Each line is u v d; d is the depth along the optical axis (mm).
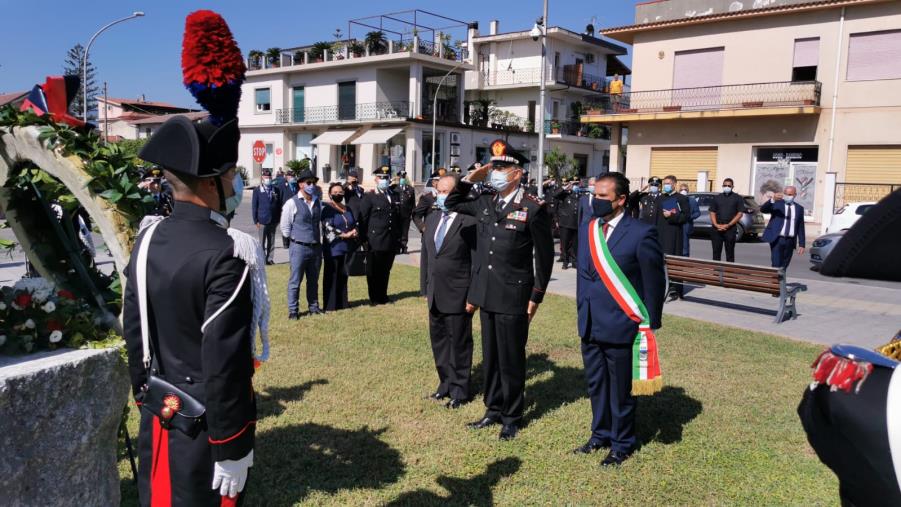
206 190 2287
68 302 2855
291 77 38219
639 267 4129
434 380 5773
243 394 2135
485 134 37000
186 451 2201
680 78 25406
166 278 2178
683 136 25453
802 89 22453
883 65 21281
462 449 4379
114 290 3172
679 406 5191
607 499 3750
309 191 8109
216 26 2254
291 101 38500
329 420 4797
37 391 2375
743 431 4711
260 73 38531
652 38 25797
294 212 8008
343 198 8805
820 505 3689
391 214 8977
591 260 4191
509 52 40719
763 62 23406
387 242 8914
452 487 3854
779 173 23547
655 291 4078
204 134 2252
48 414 2424
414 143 33719
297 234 8031
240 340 2127
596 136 41844
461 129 35656
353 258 8664
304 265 8227
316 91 37281
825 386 1887
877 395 1721
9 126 2904
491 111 38750
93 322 2885
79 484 2580
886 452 1656
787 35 22859
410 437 4555
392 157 33188
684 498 3773
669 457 4277
